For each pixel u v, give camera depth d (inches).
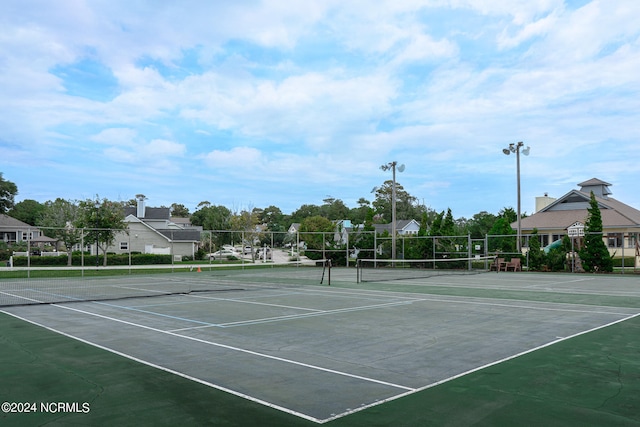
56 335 370.6
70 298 649.6
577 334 375.6
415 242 1467.8
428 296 672.4
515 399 213.6
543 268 1278.3
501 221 1466.5
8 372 258.2
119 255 1577.3
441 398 215.2
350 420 187.8
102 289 791.7
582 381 242.7
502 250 1373.0
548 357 296.2
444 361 286.4
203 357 296.2
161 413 194.5
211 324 426.9
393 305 568.7
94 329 399.2
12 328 403.9
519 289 775.7
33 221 3075.8
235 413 195.2
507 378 248.4
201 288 810.2
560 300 616.4
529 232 1716.3
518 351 314.0
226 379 246.1
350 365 276.7
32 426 180.5
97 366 271.9
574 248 1258.6
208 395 218.8
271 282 943.7
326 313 499.5
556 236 1667.1
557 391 225.8
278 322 438.9
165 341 347.6
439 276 1107.9
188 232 2096.5
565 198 1772.9
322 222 2116.1
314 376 252.7
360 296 674.8
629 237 1512.1
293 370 265.1
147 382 239.3
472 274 1182.9
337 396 218.2
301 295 691.4
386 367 272.1
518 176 1263.5
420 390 227.6
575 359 290.7
